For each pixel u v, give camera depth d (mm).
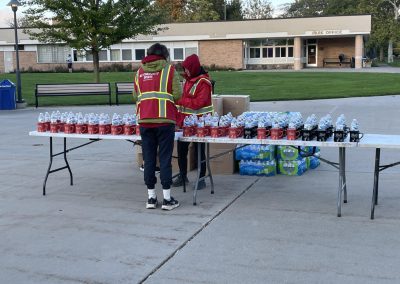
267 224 5793
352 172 8352
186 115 7207
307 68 50188
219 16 68875
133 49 51156
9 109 19094
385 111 15852
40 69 52031
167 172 6332
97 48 26141
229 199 6828
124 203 6762
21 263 4816
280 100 20281
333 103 18703
